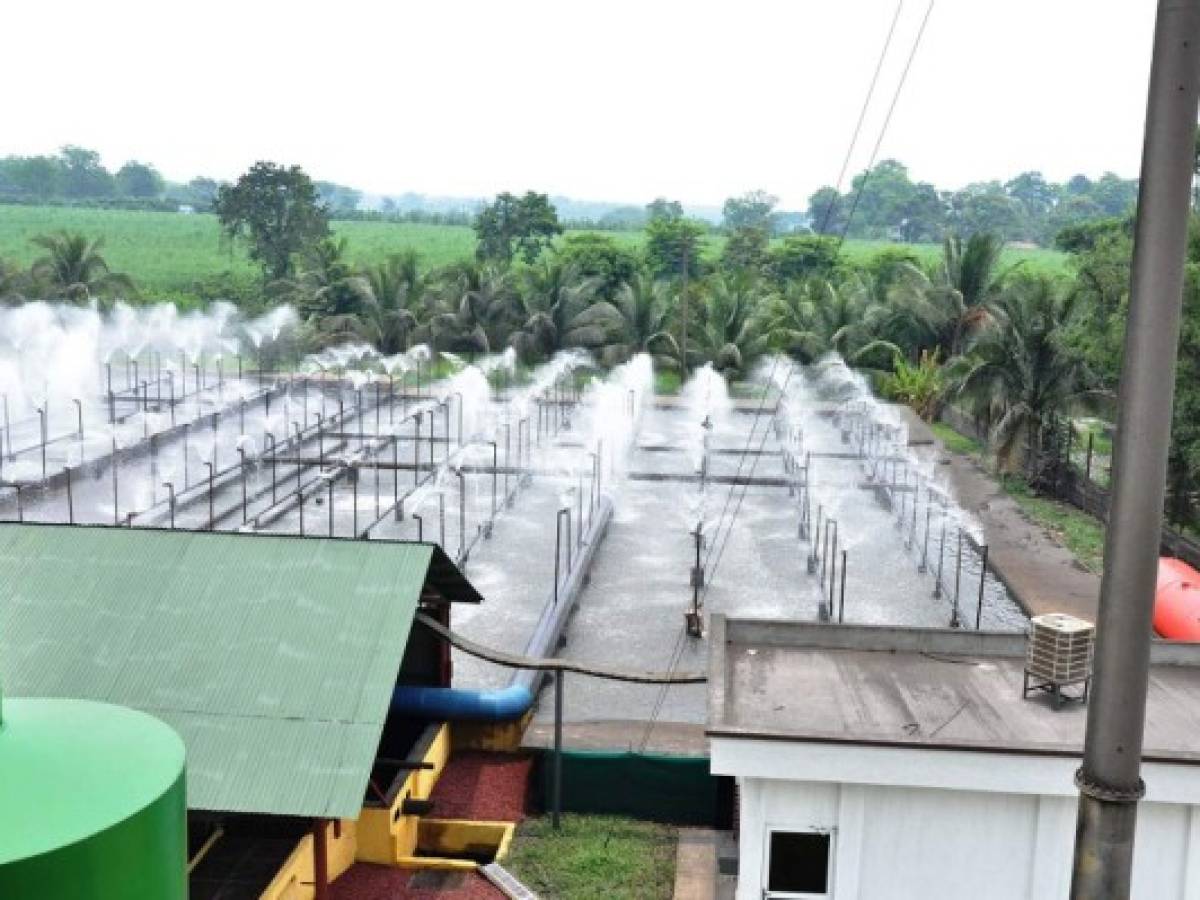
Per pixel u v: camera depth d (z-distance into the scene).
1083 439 53.09
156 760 5.05
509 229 96.56
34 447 44.28
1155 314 6.22
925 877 12.27
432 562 18.94
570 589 31.41
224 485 41.53
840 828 12.21
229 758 14.58
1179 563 27.97
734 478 45.78
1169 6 6.00
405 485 43.25
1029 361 44.31
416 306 71.75
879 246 148.12
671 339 67.56
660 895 16.95
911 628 14.97
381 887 16.94
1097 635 6.71
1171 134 6.07
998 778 11.79
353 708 15.31
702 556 36.00
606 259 76.94
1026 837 12.11
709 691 12.95
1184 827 11.86
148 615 16.69
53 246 75.00
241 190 94.31
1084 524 40.16
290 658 16.03
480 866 17.42
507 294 70.06
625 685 26.11
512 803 19.56
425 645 21.48
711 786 18.98
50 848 4.40
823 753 11.91
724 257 98.31
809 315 67.62
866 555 36.50
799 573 34.69
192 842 16.64
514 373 67.31
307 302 74.94
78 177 197.75
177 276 109.19
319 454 46.34
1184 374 31.36
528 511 40.56
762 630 15.16
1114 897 6.76
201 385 61.97
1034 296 45.28
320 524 37.66
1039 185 191.00
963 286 62.56
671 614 31.03
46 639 16.22
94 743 5.09
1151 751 11.56
